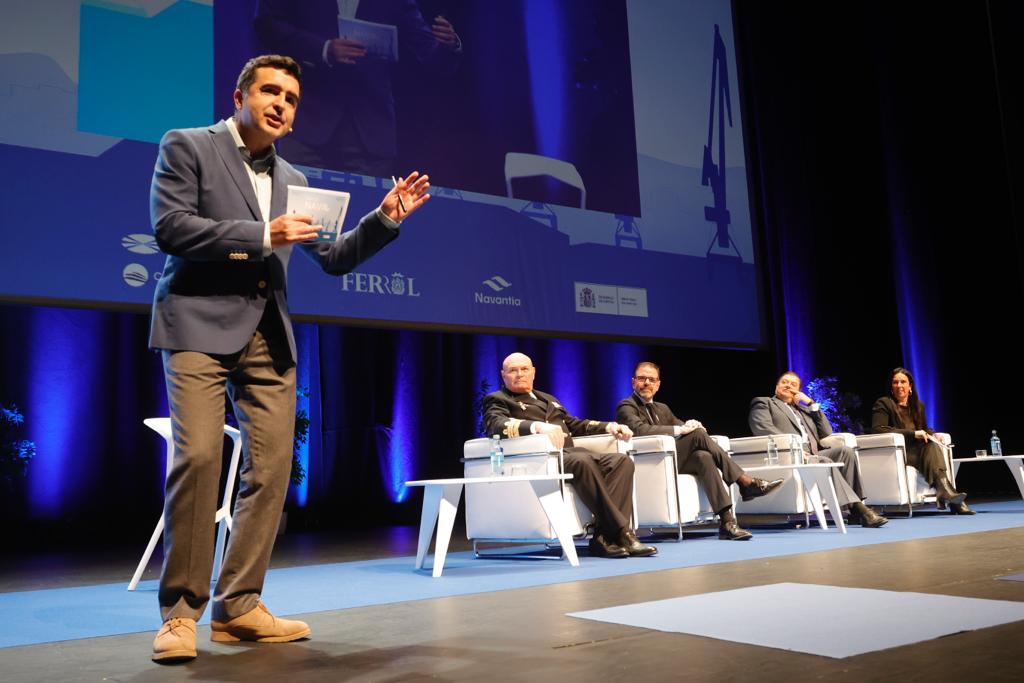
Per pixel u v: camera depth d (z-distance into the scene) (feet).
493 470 10.32
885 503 15.43
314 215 5.40
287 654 4.98
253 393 5.67
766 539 11.94
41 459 19.74
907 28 24.04
